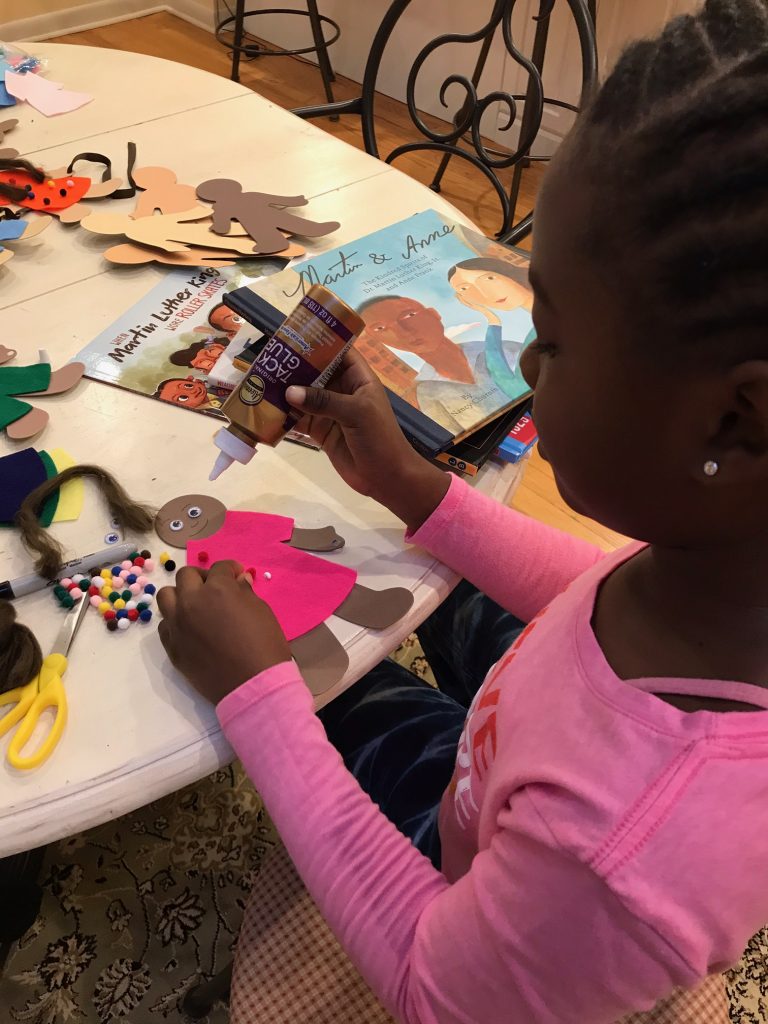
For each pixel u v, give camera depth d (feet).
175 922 3.72
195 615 1.81
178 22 10.87
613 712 1.31
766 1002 3.73
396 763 2.40
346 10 9.53
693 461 1.13
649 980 1.24
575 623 1.52
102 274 2.94
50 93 3.85
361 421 2.06
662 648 1.34
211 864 3.90
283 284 2.63
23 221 3.06
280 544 2.12
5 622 1.83
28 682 1.79
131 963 3.60
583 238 1.11
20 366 2.53
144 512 2.13
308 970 2.06
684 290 1.02
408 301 2.64
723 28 1.05
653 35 1.13
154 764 1.72
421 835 2.25
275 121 3.83
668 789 1.21
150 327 2.72
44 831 1.63
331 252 2.83
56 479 2.16
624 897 1.19
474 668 2.80
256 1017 2.00
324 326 1.99
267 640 1.80
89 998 3.51
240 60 10.17
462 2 8.45
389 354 2.43
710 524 1.20
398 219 3.30
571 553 2.27
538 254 1.21
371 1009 2.01
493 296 2.69
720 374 1.04
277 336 2.01
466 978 1.41
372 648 1.97
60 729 1.73
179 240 3.03
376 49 4.72
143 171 3.40
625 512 1.28
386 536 2.20
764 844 1.21
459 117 6.15
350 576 2.08
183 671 1.81
